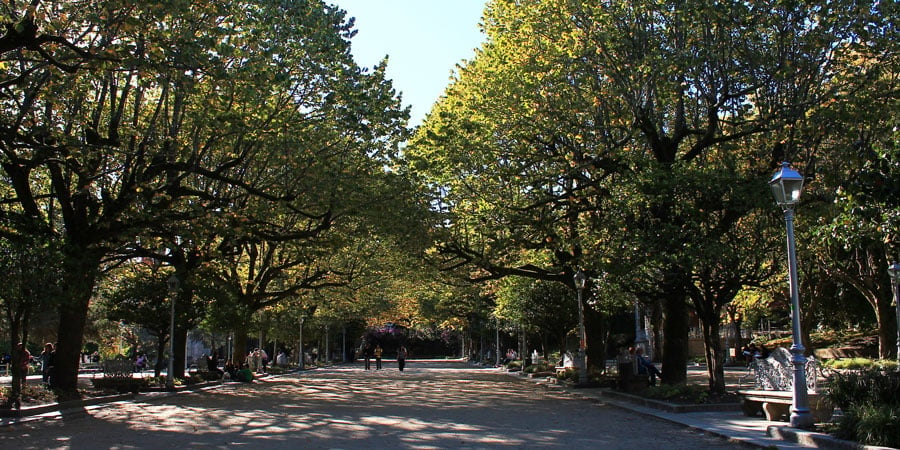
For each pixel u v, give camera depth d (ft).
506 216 76.79
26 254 53.36
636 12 66.18
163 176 72.38
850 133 59.47
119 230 64.95
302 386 105.70
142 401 72.13
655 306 110.73
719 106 65.92
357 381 121.39
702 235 60.18
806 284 127.03
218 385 104.58
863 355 135.13
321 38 67.15
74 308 67.97
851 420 35.53
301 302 140.26
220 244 92.22
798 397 40.83
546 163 77.51
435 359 317.83
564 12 69.36
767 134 67.05
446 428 48.01
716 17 60.70
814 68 63.21
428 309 221.25
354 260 120.26
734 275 62.59
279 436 43.73
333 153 76.89
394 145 83.15
